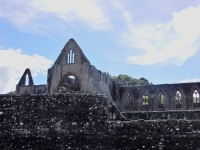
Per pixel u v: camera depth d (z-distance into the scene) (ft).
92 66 199.11
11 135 84.74
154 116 143.23
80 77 195.21
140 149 72.95
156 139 72.43
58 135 80.89
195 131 70.23
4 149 83.66
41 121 83.46
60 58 203.82
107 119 78.79
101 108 79.61
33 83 273.95
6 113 86.99
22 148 82.43
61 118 82.02
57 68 202.80
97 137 77.36
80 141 78.38
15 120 85.71
